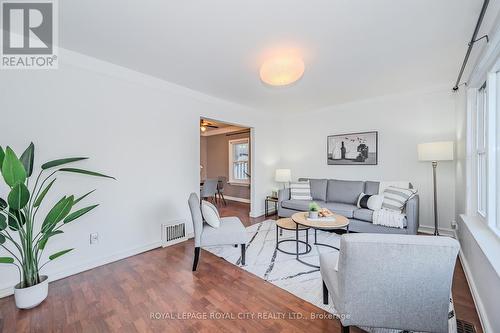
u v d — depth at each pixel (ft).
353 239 3.93
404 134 12.09
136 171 9.32
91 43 7.08
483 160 7.64
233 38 6.73
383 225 10.07
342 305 4.22
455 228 10.21
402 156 12.18
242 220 14.66
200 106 11.81
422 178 11.63
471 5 5.23
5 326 5.22
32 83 6.88
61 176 7.42
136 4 5.28
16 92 6.63
